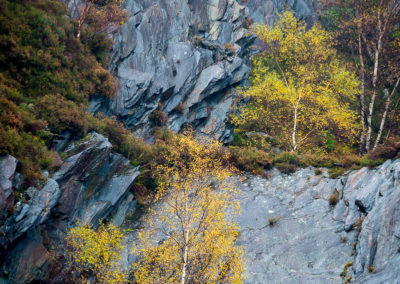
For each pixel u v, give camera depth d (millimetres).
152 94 22562
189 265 11383
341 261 13852
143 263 12141
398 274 11078
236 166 20281
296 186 18453
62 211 13555
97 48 21562
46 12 19938
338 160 19641
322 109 24359
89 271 12625
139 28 23719
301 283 13289
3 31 17281
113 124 18500
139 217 16875
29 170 12688
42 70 17828
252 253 14820
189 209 12445
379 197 14164
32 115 14961
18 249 11492
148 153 18984
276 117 25688
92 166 15117
